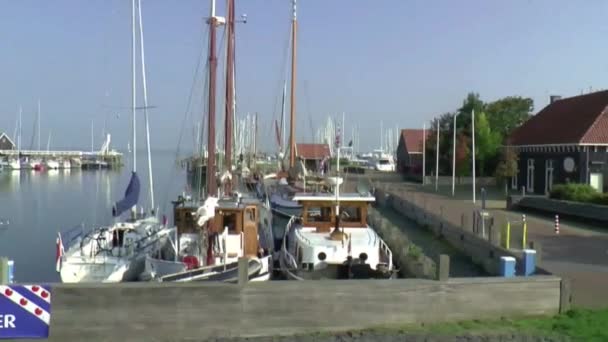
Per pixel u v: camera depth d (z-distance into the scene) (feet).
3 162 320.29
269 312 36.73
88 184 230.89
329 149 222.89
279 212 112.37
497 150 186.80
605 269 53.01
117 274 56.13
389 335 35.53
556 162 132.16
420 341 34.42
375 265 55.21
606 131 122.62
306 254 55.06
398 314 37.73
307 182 103.35
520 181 149.69
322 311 37.06
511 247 64.54
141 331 35.83
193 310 36.22
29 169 322.55
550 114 155.84
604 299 41.73
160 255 60.64
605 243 69.56
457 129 201.87
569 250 64.49
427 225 97.66
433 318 38.01
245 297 36.55
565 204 95.86
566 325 36.37
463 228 76.89
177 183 229.45
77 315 35.32
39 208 142.31
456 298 38.32
